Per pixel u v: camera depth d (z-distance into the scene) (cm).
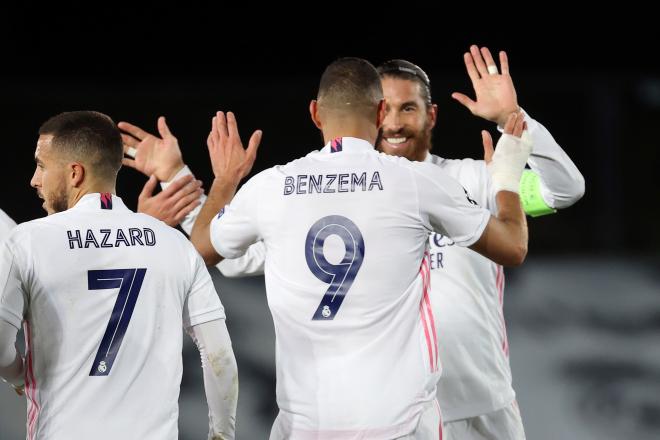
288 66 3944
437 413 1095
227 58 3928
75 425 1027
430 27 3906
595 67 4012
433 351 1086
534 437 2205
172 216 1424
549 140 1296
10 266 1020
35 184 1130
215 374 1121
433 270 1368
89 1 3800
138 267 1070
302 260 1082
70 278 1039
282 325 1105
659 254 2967
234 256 1170
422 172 1094
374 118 1130
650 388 2253
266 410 2202
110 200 1093
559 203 1348
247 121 2875
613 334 2308
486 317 1383
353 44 3925
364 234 1070
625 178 3038
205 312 1119
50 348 1034
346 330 1070
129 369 1051
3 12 3731
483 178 1366
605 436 2197
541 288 2388
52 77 3809
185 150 2836
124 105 2831
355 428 1060
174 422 1081
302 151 2884
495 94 1279
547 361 2273
